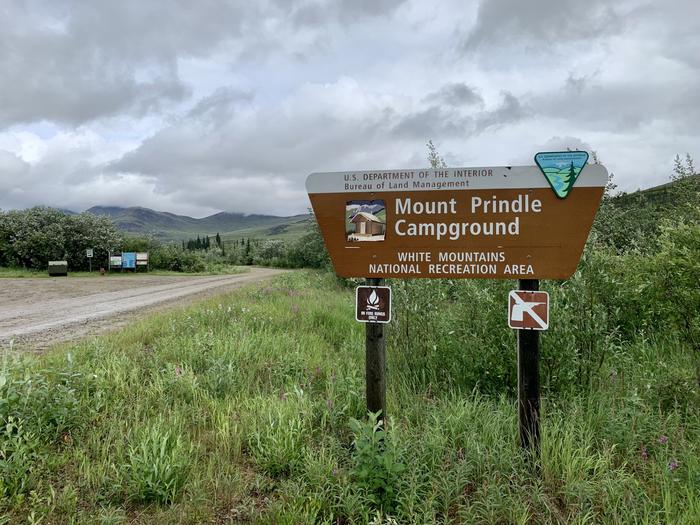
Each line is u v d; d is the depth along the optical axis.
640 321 6.96
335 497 3.11
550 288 5.52
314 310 11.45
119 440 3.77
